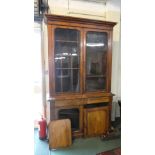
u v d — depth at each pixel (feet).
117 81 11.35
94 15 10.52
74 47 8.93
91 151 7.80
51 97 8.40
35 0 8.56
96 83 9.50
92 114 9.07
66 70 8.90
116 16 10.99
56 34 8.44
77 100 8.71
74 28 8.45
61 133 8.20
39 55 9.95
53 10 9.56
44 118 9.40
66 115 8.81
